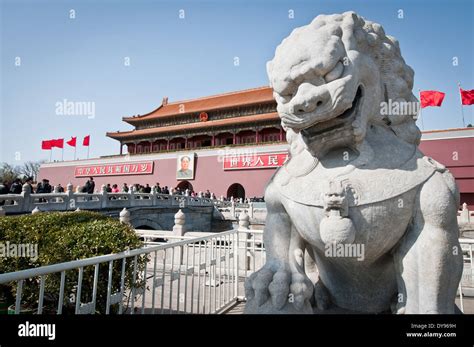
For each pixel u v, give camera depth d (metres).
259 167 32.12
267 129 35.84
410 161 2.12
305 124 2.02
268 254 2.38
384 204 1.98
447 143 23.69
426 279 1.92
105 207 17.66
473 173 22.69
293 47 2.01
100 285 4.25
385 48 2.36
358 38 2.19
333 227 1.95
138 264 4.49
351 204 2.00
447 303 1.95
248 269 7.49
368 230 2.00
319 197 2.09
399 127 2.36
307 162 2.29
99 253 4.31
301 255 2.36
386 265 2.24
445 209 1.93
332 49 1.91
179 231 9.79
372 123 2.28
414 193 2.00
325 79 1.96
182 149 38.03
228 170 33.72
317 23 2.10
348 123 2.08
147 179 38.03
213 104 40.03
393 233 2.02
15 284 4.89
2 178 37.84
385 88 2.36
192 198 25.06
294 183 2.27
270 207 2.47
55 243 4.56
